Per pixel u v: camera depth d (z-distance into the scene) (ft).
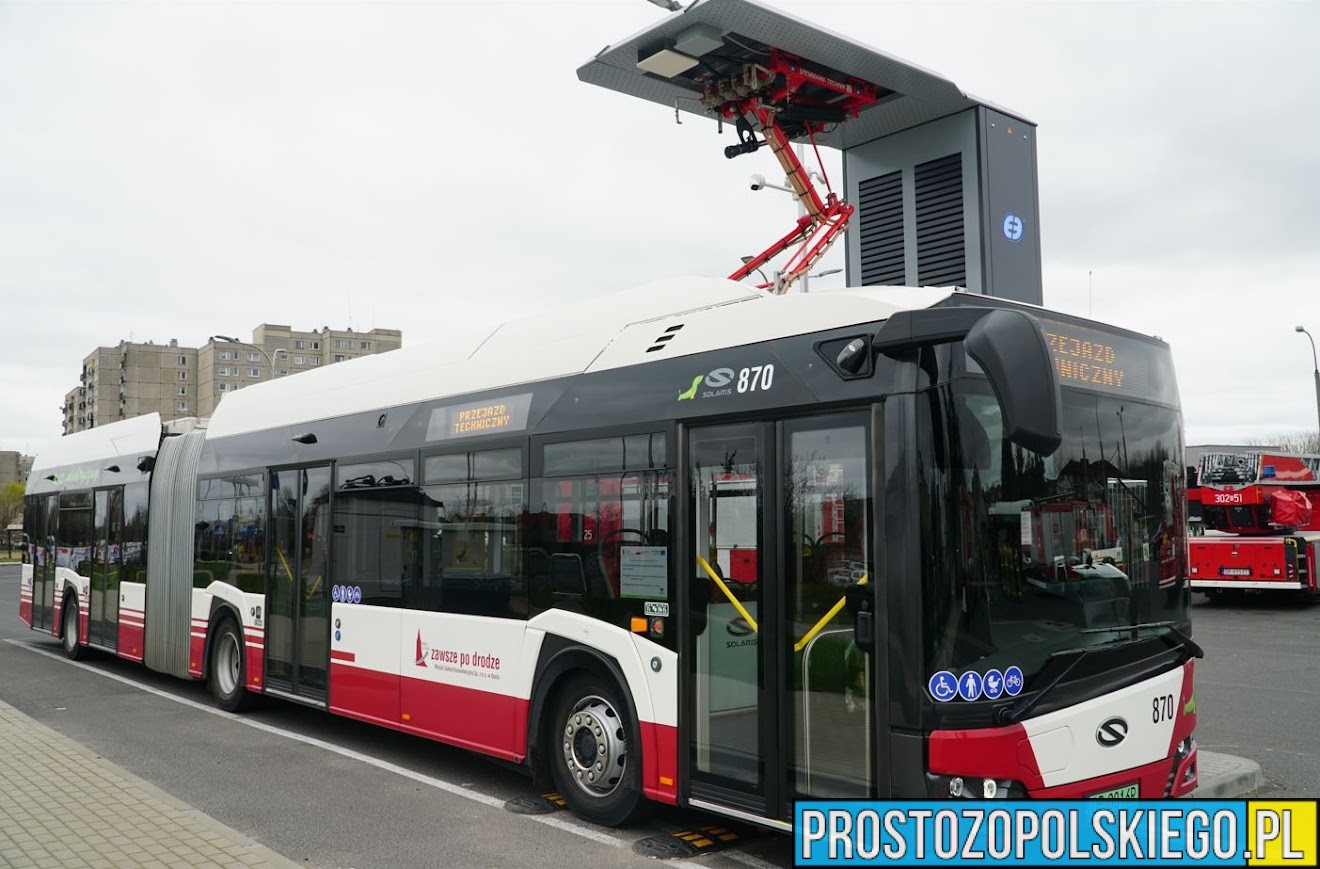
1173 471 18.85
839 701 16.28
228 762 27.09
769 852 18.93
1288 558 67.46
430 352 27.76
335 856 19.06
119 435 45.73
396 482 27.04
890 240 26.30
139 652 41.06
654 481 19.75
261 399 35.14
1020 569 15.56
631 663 19.70
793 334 17.81
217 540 36.06
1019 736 14.97
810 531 16.94
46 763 25.57
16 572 164.25
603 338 22.07
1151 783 16.66
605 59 23.04
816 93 24.59
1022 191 25.29
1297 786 23.47
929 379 15.51
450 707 24.26
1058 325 17.37
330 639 28.94
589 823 20.89
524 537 22.62
